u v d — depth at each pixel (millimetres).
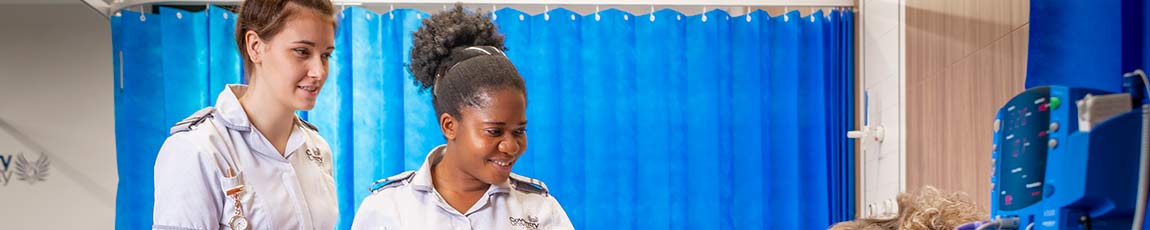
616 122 3869
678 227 3891
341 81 3758
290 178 2113
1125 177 1359
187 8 3912
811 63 3986
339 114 3746
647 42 3889
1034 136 1447
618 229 3848
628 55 3875
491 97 1475
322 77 1999
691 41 3908
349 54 3783
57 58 5613
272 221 2066
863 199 3936
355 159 3730
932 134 3150
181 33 3721
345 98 3768
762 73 3938
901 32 3463
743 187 3932
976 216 1395
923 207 1364
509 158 1509
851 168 3980
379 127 3756
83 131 5629
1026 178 1446
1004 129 1524
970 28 2777
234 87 2090
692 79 3900
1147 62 1517
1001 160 1523
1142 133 1360
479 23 1726
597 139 3850
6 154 5598
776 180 3961
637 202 3873
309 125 2283
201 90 3713
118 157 3738
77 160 5621
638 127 3885
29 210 5598
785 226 3953
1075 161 1363
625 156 3857
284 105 2051
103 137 5641
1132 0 1552
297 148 2150
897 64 3518
